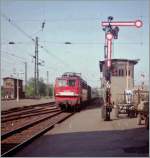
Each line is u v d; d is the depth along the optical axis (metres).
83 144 15.77
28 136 19.67
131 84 54.53
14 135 20.12
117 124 24.64
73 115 35.22
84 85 49.12
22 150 14.56
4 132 20.77
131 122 26.17
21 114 35.50
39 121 27.75
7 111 37.00
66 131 20.95
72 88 42.72
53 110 43.88
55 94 43.16
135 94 34.16
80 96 43.19
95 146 15.18
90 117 31.81
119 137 17.92
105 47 28.81
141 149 14.34
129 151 13.88
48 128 21.80
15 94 88.88
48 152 13.95
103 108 27.86
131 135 18.67
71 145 15.55
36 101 69.81
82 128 22.39
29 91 103.75
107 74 28.58
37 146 15.52
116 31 28.38
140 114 24.06
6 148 15.69
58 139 17.58
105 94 28.27
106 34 28.42
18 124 26.16
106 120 27.70
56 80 43.31
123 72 54.34
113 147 14.88
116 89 53.81
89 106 56.38
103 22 28.34
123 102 33.66
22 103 58.50
